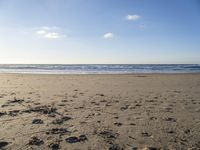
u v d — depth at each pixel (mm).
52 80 16812
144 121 5078
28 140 3758
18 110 5910
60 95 8820
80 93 9516
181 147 3564
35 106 6473
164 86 12969
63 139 3846
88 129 4414
